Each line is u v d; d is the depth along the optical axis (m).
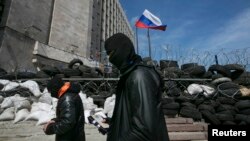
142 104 1.21
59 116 2.66
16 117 6.62
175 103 7.72
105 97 9.07
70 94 2.73
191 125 6.62
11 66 18.41
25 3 21.61
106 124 2.64
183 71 9.54
